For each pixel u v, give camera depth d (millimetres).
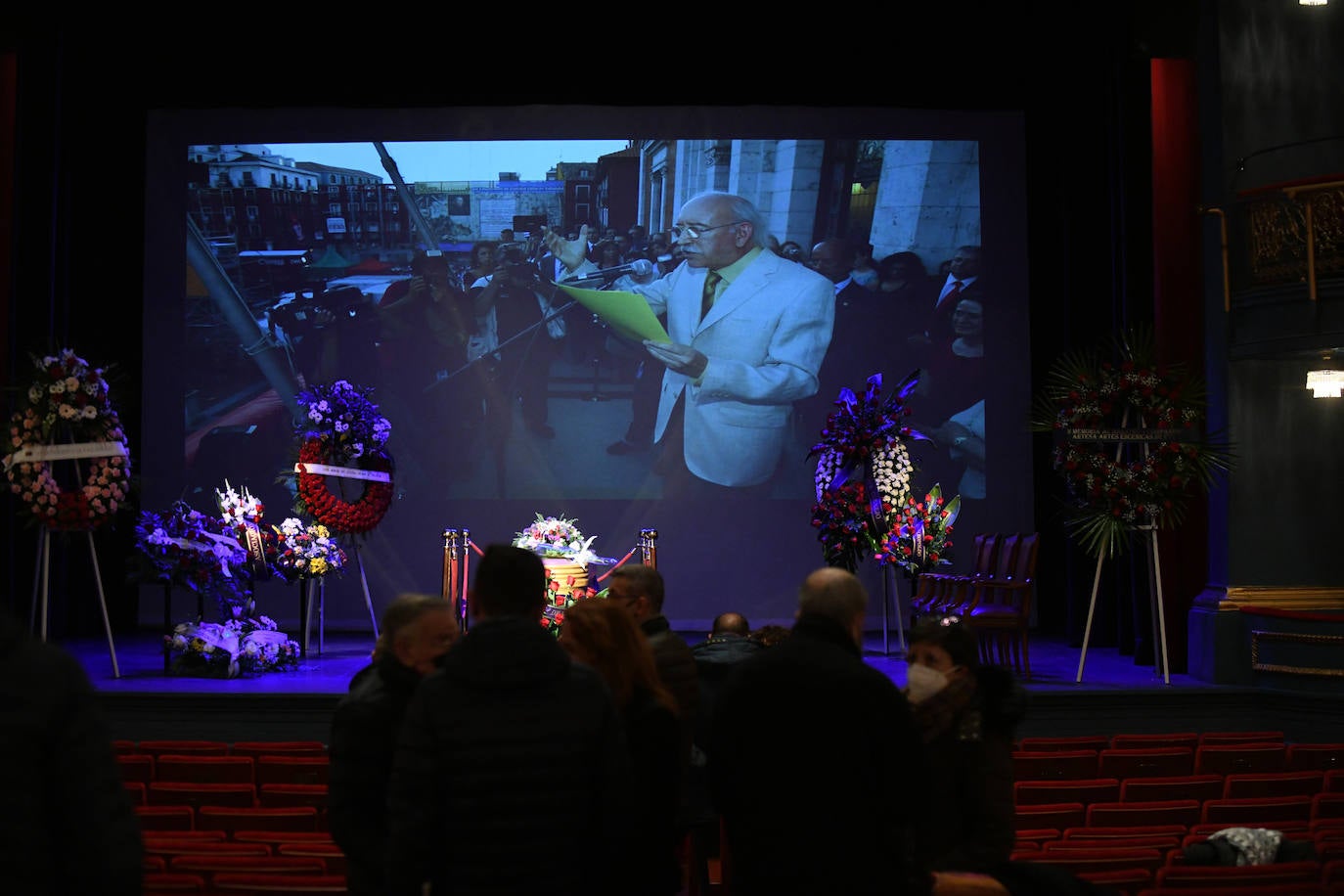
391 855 2367
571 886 2412
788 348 12594
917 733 2662
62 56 11672
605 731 2498
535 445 12570
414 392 12578
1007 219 12617
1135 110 11047
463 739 2383
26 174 11656
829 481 10273
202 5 11523
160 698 7734
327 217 12680
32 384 8352
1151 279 11031
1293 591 8500
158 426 12492
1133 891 3639
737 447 12586
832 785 2625
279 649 9133
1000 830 2887
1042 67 11992
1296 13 8828
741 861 2701
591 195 12695
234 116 12656
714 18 11641
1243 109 8758
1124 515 8312
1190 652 8742
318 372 12594
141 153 12539
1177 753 5801
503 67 11828
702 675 4312
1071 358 11953
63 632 11734
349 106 12453
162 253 12594
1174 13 10016
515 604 2686
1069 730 7812
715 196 12656
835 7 11555
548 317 12633
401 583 12461
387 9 11633
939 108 12539
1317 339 8055
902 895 2646
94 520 8453
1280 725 7871
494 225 12688
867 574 12469
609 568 11477
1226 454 8398
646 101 12289
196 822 4691
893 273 12633
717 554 12500
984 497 12461
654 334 12641
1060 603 12391
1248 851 4035
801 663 2709
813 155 12641
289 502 12477
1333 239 8039
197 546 8930
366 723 2750
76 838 1821
